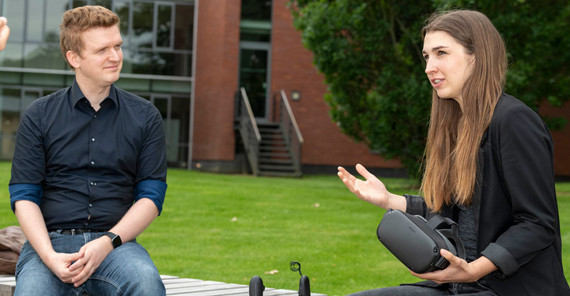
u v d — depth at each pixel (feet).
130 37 65.00
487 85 7.54
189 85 65.77
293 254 22.61
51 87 65.26
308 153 66.59
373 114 47.78
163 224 28.86
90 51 9.64
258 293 8.53
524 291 7.24
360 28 44.96
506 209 7.44
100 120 10.03
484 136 7.52
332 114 50.47
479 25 7.68
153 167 10.16
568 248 23.66
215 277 18.72
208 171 63.87
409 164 48.01
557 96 47.11
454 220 7.97
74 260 8.94
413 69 45.60
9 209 30.86
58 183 9.88
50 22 64.85
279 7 66.23
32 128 9.82
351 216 32.32
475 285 7.75
